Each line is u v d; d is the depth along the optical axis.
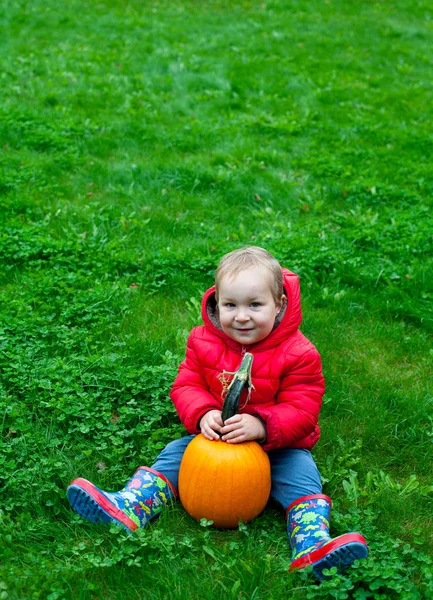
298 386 3.39
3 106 9.10
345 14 16.73
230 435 3.19
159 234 6.44
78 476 3.52
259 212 7.11
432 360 4.83
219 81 11.16
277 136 9.28
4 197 6.74
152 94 10.52
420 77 12.74
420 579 2.99
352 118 10.07
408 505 3.44
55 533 3.18
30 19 14.07
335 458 3.82
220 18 15.52
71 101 9.81
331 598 2.84
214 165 8.20
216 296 3.40
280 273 3.40
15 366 4.22
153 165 7.84
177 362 4.46
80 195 7.09
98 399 4.10
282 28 15.02
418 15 17.20
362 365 4.73
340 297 5.51
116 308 5.13
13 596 2.79
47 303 5.12
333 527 3.26
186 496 3.21
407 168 8.41
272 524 3.33
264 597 2.87
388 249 6.34
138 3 16.28
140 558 2.99
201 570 3.01
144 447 3.72
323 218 7.12
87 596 2.82
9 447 3.58
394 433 4.05
